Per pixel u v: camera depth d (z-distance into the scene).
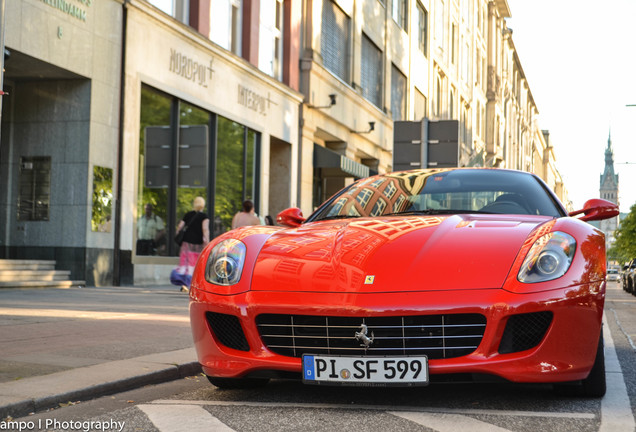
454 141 13.70
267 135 18.66
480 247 3.49
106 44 12.72
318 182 23.36
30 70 11.93
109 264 12.83
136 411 3.45
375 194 4.79
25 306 8.12
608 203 4.33
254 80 17.88
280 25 19.62
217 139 16.45
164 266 14.32
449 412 3.31
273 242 3.87
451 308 3.21
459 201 4.50
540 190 4.61
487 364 3.21
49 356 4.72
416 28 31.53
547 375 3.26
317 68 20.81
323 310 3.30
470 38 44.00
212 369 3.63
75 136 12.41
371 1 25.88
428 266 3.38
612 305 15.19
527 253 3.42
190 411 3.42
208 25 15.95
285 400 3.64
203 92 15.62
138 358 4.70
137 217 13.66
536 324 3.28
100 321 6.79
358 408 3.41
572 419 3.20
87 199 12.31
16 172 12.62
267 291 3.47
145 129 13.89
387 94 27.53
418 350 3.27
